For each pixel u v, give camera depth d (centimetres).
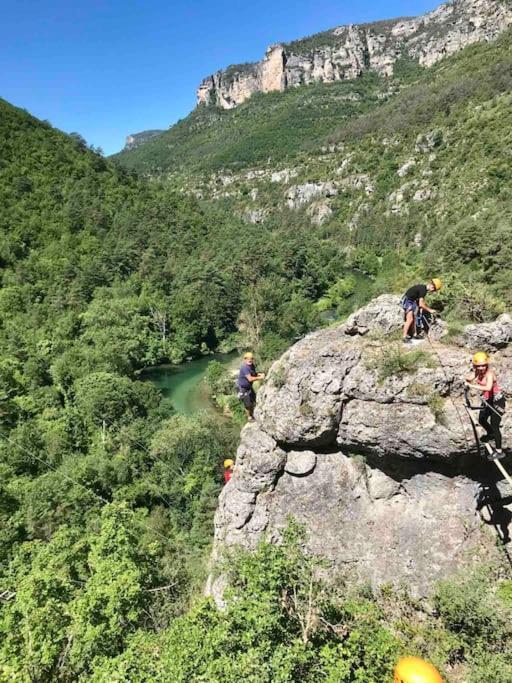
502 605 859
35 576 1363
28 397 4972
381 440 970
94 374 4947
